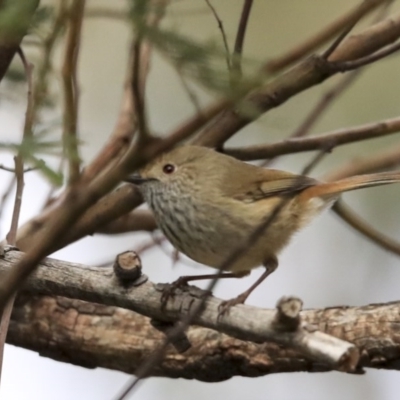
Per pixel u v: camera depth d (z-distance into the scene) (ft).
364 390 39.75
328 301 42.11
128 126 29.48
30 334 28.68
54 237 14.05
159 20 16.51
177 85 37.60
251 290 28.55
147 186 29.45
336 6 37.99
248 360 26.40
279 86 24.98
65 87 18.79
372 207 42.11
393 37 28.37
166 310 23.70
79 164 16.05
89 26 37.73
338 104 42.50
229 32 32.86
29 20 14.46
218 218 28.53
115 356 28.17
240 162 30.42
